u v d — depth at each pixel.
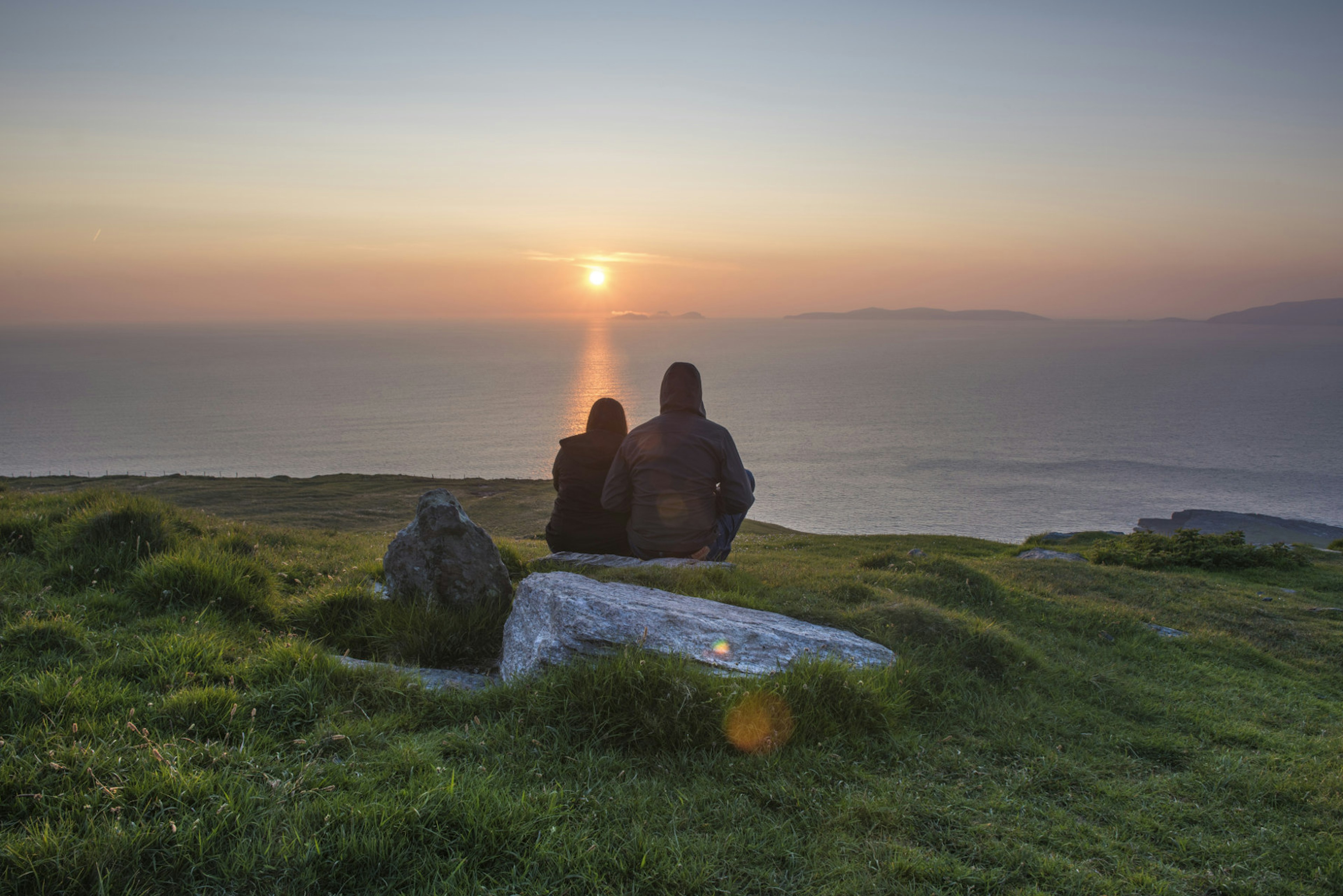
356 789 3.33
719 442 8.45
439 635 6.10
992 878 3.26
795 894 3.03
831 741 4.52
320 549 11.05
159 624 5.59
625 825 3.38
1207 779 4.98
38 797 2.95
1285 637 11.66
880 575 10.52
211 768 3.37
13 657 4.50
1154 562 20.02
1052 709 6.18
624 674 4.44
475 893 2.77
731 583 7.75
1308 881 3.70
